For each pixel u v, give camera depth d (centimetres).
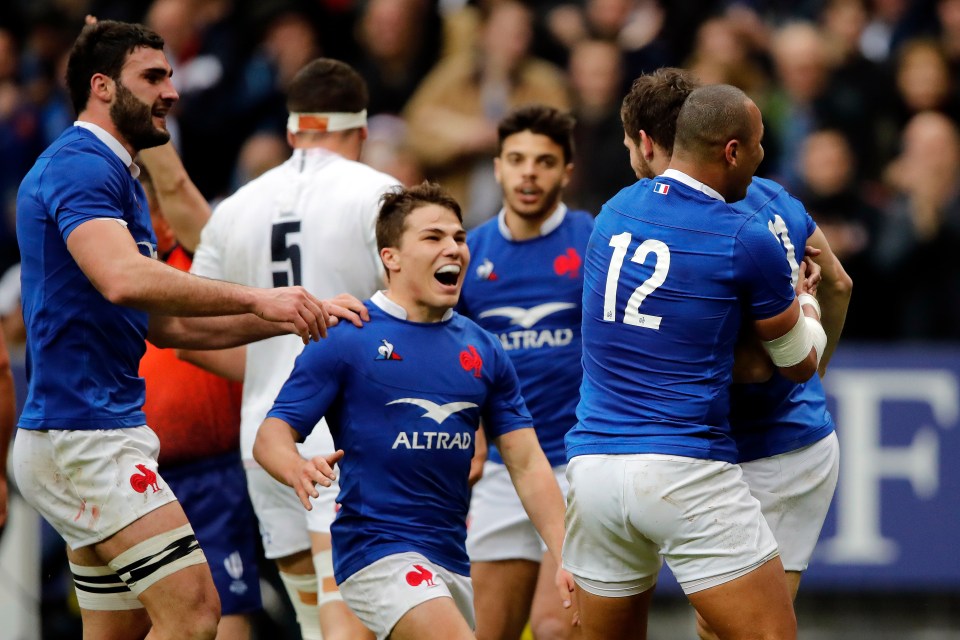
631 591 1580
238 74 3416
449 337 1652
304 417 1596
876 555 2684
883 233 2966
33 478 1600
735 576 1490
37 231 1577
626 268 1530
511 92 3309
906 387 2691
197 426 1998
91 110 1600
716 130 1501
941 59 3188
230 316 1727
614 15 3406
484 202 3259
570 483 1566
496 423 1678
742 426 1614
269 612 2531
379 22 3441
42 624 2512
